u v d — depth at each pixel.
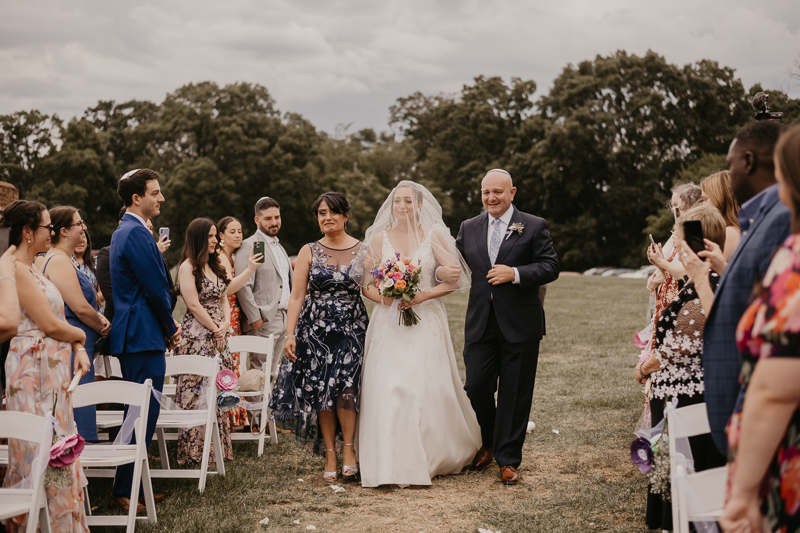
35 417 3.07
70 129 45.81
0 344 3.63
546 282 4.82
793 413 1.75
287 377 4.95
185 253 5.42
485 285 4.98
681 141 48.06
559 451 5.46
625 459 5.22
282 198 43.41
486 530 3.78
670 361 3.45
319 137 52.66
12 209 3.48
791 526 1.75
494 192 5.00
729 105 48.09
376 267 4.93
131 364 4.34
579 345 10.85
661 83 47.50
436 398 4.82
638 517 4.00
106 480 4.88
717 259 2.90
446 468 4.91
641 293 21.94
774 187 2.40
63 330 3.50
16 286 3.35
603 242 49.50
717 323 2.53
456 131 54.03
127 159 56.03
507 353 4.88
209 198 41.62
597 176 48.16
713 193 3.88
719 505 2.33
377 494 4.52
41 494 3.09
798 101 16.62
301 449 5.77
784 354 1.66
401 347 4.87
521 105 53.41
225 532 3.80
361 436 4.82
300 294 4.99
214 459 5.26
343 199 5.00
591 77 47.31
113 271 4.40
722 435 2.52
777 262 1.78
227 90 45.69
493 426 5.16
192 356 4.86
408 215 4.98
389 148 54.31
